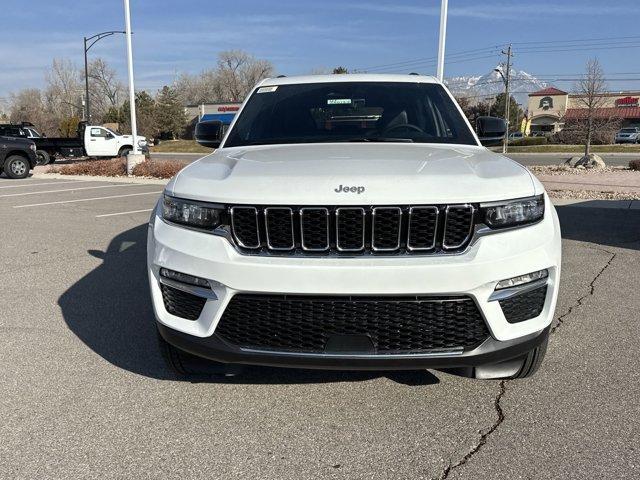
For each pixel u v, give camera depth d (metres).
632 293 4.87
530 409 2.95
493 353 2.60
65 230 8.18
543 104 80.88
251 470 2.47
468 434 2.73
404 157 3.02
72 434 2.75
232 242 2.63
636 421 2.81
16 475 2.44
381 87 4.28
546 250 2.67
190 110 83.38
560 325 4.13
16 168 18.47
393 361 2.55
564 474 2.41
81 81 87.56
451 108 4.12
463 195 2.53
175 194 2.83
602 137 48.41
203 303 2.70
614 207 10.05
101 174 19.22
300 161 2.94
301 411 2.96
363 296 2.49
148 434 2.76
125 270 5.84
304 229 2.55
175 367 3.09
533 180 2.85
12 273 5.73
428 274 2.46
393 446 2.64
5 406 3.02
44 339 3.95
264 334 2.62
